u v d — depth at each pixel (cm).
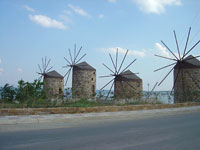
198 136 681
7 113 1070
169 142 599
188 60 2386
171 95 2031
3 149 516
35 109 1127
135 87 2778
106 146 551
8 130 746
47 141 598
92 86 3044
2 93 1509
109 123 946
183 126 875
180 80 2436
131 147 543
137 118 1145
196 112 1523
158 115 1306
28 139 618
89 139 628
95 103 1738
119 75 2489
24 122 912
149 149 527
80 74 2956
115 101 1969
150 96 2034
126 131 756
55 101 1461
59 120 989
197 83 2308
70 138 638
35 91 1383
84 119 1061
